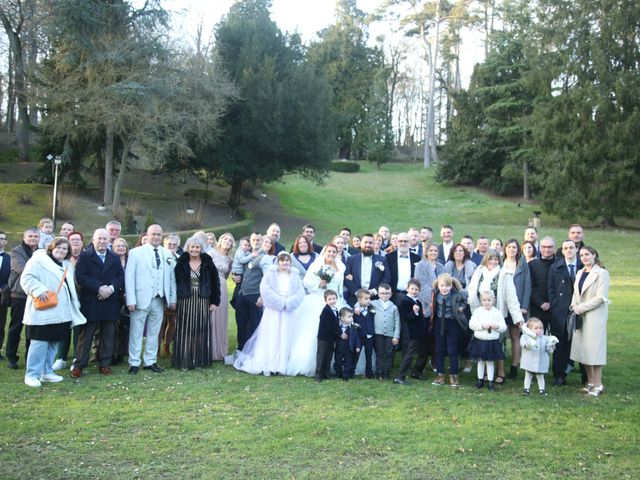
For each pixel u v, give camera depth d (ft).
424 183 163.32
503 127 138.00
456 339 25.00
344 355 25.80
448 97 215.92
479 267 26.81
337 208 134.92
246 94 106.11
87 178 120.47
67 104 95.09
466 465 15.97
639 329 36.76
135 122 92.53
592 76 100.32
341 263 28.30
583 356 23.80
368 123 193.47
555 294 25.76
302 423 18.89
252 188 132.16
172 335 29.55
